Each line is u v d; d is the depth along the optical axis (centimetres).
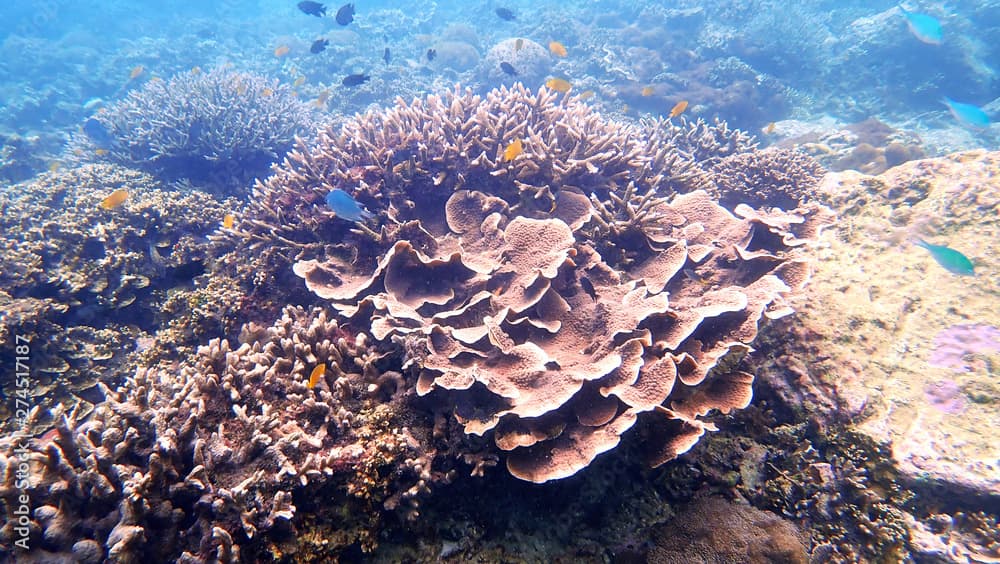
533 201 516
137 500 272
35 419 344
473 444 350
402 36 2473
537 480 319
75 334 563
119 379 555
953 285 442
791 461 388
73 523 273
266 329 468
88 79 2244
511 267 433
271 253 536
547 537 365
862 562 344
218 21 3353
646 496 376
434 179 517
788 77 1925
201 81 1173
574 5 2930
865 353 418
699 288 449
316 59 1930
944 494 339
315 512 318
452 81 1845
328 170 589
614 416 341
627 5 2531
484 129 566
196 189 927
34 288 595
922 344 411
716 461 390
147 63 2330
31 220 741
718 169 791
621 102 1609
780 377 429
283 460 308
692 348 385
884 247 518
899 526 342
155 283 653
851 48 1886
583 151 553
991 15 1781
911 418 372
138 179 914
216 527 272
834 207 623
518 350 363
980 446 344
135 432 301
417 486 334
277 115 1078
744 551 329
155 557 274
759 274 441
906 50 1759
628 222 469
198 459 302
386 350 406
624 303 397
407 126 591
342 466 323
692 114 1541
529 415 316
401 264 446
